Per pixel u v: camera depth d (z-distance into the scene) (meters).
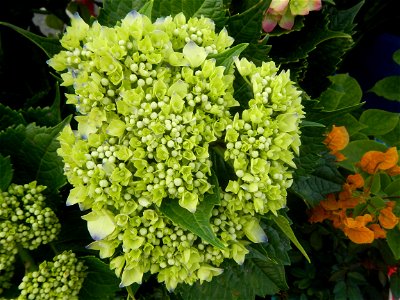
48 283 0.22
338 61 0.34
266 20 0.30
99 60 0.19
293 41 0.33
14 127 0.26
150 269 0.22
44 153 0.24
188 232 0.21
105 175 0.20
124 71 0.20
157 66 0.20
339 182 0.30
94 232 0.20
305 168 0.27
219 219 0.21
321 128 0.27
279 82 0.21
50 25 0.45
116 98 0.20
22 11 0.37
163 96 0.19
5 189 0.23
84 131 0.20
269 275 0.26
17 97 0.36
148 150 0.19
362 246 0.33
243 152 0.20
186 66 0.20
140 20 0.20
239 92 0.22
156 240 0.21
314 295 0.34
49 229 0.23
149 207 0.21
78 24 0.21
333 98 0.33
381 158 0.29
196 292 0.26
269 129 0.20
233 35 0.26
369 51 0.44
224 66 0.21
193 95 0.20
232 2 0.32
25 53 0.35
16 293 0.24
